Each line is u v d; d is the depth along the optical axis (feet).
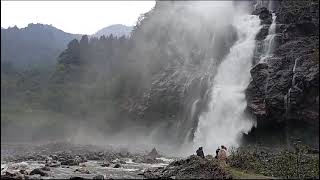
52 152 218.59
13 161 166.09
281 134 192.75
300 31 208.03
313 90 182.50
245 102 206.59
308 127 183.93
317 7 208.74
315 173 100.63
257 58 216.95
